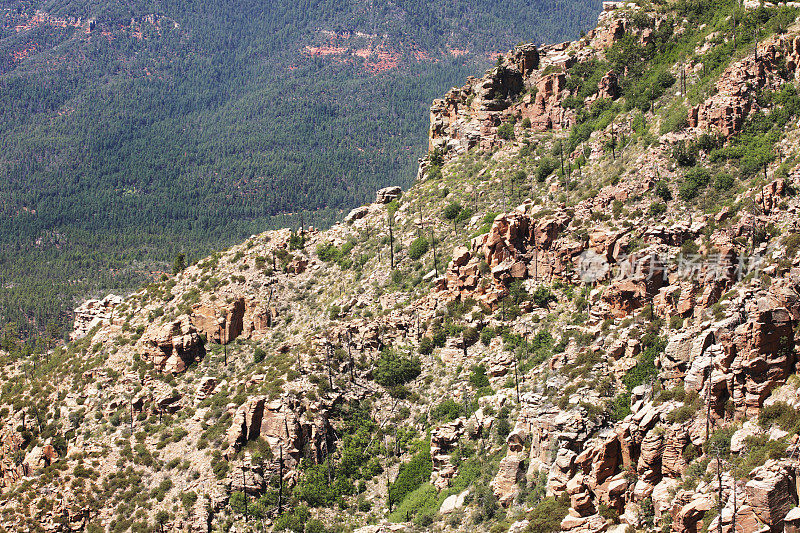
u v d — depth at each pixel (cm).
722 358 14025
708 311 16250
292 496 19650
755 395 13625
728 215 18800
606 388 16312
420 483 19088
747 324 13812
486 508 16338
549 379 17738
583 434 15325
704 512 12712
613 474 14338
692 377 14350
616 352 17150
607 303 19025
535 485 15938
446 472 18375
